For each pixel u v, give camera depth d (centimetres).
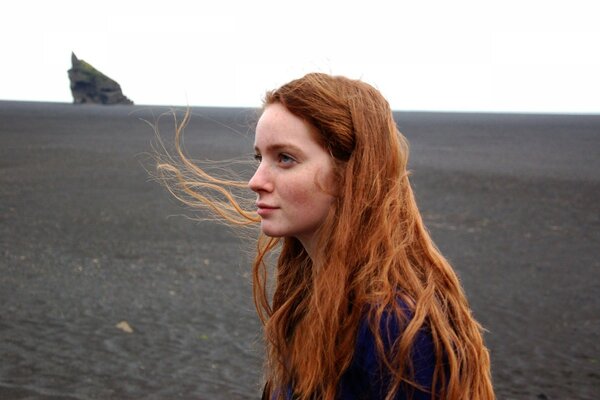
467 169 3203
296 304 146
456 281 130
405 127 10038
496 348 742
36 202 1748
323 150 125
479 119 16462
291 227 128
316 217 127
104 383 598
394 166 127
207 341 727
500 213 1809
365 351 117
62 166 2741
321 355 123
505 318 860
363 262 122
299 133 125
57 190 2009
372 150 125
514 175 2941
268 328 146
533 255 1280
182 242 1288
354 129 125
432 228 1538
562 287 1038
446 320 119
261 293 167
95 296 891
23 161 2920
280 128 126
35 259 1098
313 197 125
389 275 120
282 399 139
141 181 2283
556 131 9125
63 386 585
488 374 127
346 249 123
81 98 18038
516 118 18750
